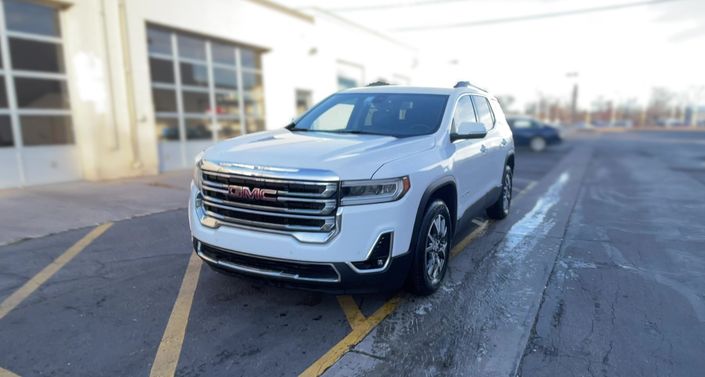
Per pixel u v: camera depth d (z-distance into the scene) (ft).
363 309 12.65
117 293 13.66
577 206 26.32
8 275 14.98
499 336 11.21
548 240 19.10
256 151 11.71
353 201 10.56
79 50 31.86
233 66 46.03
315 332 11.42
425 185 12.09
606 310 12.58
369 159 11.13
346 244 10.46
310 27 56.08
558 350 10.56
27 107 30.63
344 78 67.82
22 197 26.84
